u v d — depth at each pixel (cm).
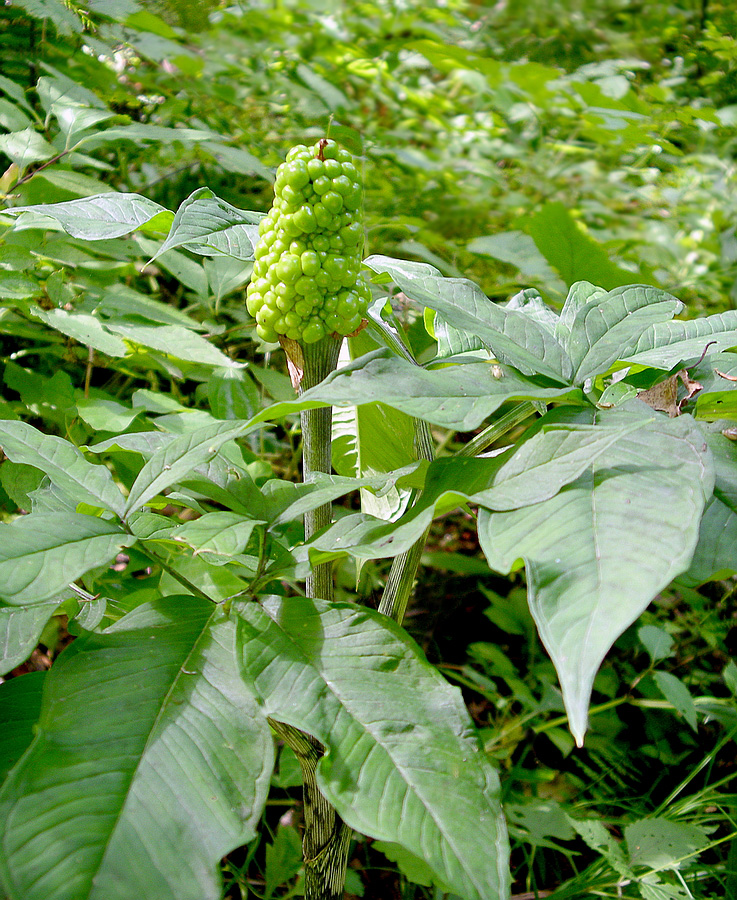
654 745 176
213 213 95
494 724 173
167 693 65
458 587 199
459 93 346
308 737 82
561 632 56
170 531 74
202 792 58
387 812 58
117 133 155
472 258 259
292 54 288
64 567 65
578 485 69
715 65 355
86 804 55
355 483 83
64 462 81
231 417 143
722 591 194
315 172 81
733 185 313
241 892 136
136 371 178
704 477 68
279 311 86
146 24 207
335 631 73
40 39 198
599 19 353
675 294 269
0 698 76
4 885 49
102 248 152
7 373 146
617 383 95
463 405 72
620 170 333
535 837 138
